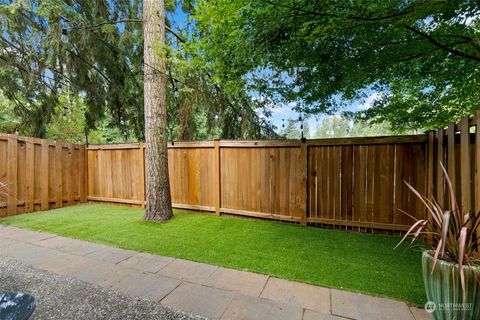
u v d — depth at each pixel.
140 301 1.97
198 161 5.09
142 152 5.57
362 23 2.41
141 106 6.93
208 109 6.90
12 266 2.63
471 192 2.27
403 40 2.86
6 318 1.29
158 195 4.41
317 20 2.35
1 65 5.39
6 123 8.98
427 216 3.28
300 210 4.22
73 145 6.06
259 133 7.74
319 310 1.83
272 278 2.33
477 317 1.43
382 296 2.00
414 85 4.10
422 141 3.45
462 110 4.17
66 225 4.13
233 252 2.97
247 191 4.67
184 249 3.07
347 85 3.63
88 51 5.77
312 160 4.16
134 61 6.09
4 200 4.76
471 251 1.59
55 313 1.83
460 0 2.42
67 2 5.21
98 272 2.49
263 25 2.45
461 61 3.31
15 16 5.01
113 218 4.59
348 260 2.72
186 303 1.94
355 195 3.87
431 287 1.58
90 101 6.59
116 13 5.85
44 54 5.54
